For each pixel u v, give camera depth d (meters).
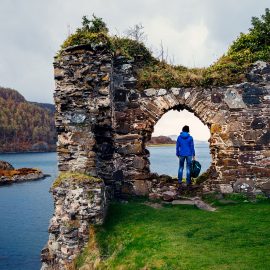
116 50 11.49
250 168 11.11
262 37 12.16
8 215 27.12
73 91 9.97
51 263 9.09
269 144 11.13
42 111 179.25
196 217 8.95
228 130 11.23
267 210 9.44
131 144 11.30
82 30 11.38
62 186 9.09
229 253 6.54
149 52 12.24
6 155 150.62
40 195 37.97
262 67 11.34
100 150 10.52
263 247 6.79
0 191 41.59
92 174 9.66
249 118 11.23
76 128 9.81
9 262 16.89
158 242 7.33
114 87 11.47
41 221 25.05
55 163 101.62
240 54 11.77
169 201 10.65
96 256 7.89
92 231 8.66
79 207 8.81
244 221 8.45
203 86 11.41
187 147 11.46
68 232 8.77
